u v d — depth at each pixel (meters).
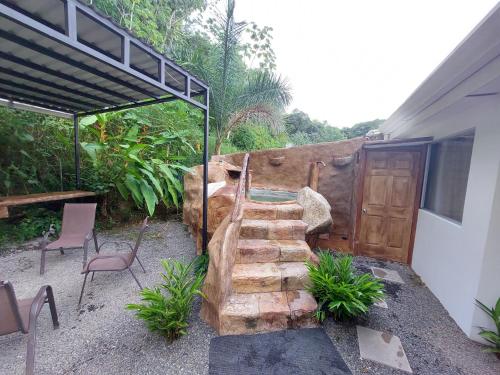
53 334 1.96
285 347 1.92
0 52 2.20
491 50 1.54
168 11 7.43
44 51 2.08
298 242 2.96
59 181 4.51
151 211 4.41
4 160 3.93
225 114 5.60
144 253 3.70
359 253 3.93
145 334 2.00
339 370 1.73
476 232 2.13
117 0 5.79
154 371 1.67
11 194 3.96
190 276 2.81
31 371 1.42
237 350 1.87
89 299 2.46
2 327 1.43
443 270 2.64
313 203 3.38
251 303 2.20
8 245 3.63
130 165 4.44
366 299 2.14
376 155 3.73
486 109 2.09
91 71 2.48
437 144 3.20
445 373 1.74
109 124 4.90
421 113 3.06
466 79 1.97
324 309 2.23
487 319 2.03
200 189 3.87
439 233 2.80
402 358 1.86
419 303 2.63
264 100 5.52
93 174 4.62
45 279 2.82
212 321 2.12
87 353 1.79
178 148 5.92
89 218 3.55
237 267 2.58
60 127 4.46
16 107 3.53
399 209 3.66
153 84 2.21
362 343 2.00
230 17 4.94
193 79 2.76
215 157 5.38
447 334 2.15
